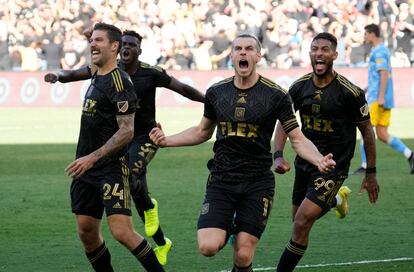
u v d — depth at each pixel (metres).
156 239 11.12
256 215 8.80
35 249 11.83
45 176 18.56
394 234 12.71
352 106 9.97
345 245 11.99
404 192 16.23
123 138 8.95
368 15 36.59
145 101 11.66
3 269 10.70
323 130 10.09
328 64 9.95
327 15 37.06
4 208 14.89
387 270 10.52
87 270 10.66
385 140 18.27
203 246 8.58
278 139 10.18
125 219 9.02
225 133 8.94
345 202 11.88
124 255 11.55
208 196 8.97
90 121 9.12
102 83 9.05
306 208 9.79
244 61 8.77
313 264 10.85
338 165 10.02
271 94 8.86
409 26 36.12
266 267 10.76
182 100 36.84
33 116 33.47
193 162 20.64
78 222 9.28
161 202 15.34
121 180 9.09
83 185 9.15
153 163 20.52
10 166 20.12
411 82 35.06
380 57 17.77
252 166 8.91
